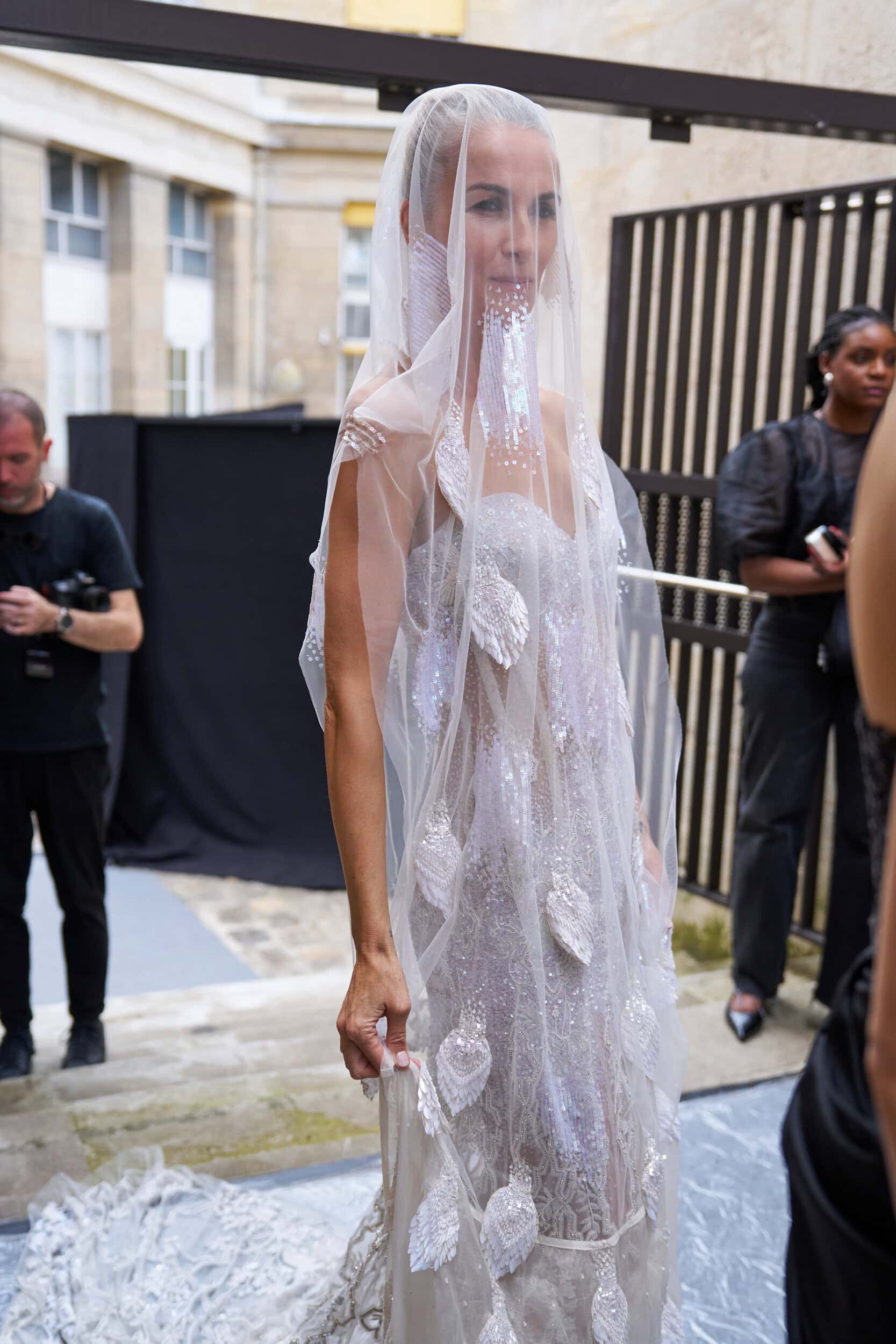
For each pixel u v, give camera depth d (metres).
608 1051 1.50
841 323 3.04
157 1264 2.07
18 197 12.82
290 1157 2.52
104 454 6.42
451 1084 1.48
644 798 1.82
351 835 1.47
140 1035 3.61
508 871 1.47
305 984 4.29
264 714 6.35
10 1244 2.19
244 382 17.38
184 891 6.13
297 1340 1.68
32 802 3.18
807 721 3.11
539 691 1.50
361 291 17.61
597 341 5.11
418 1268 1.42
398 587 1.49
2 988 3.19
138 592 6.46
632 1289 1.51
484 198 1.49
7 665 3.08
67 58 12.09
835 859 3.20
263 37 2.26
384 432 1.45
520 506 1.49
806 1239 1.09
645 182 4.78
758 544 3.07
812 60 3.39
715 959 4.01
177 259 16.28
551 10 3.09
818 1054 1.15
